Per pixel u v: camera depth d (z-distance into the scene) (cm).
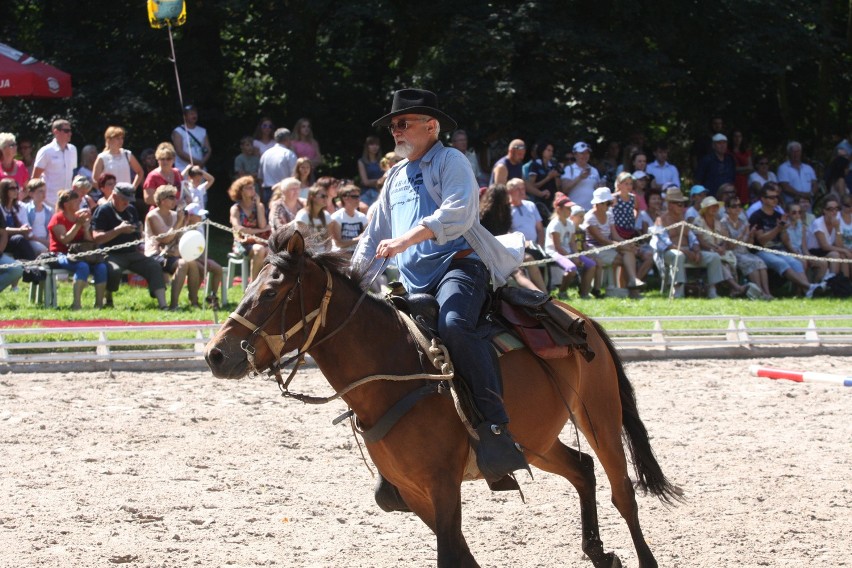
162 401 1134
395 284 596
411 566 676
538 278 1644
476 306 583
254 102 2481
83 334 1353
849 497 831
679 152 2725
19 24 2466
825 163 2802
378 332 562
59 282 1747
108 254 1527
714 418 1105
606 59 2283
